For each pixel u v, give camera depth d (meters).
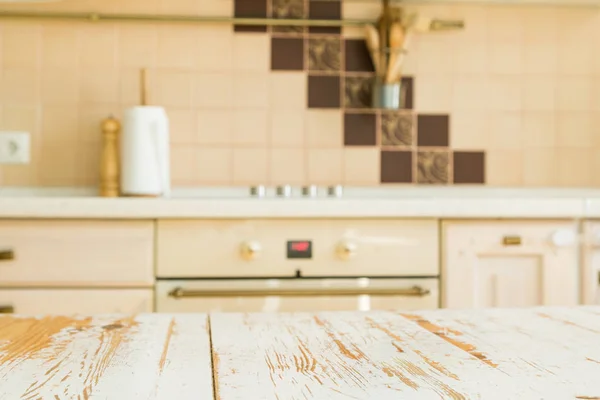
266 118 2.34
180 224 1.74
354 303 1.76
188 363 0.52
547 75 2.41
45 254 1.72
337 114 2.36
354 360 0.53
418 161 2.38
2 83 2.26
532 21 2.41
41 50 2.28
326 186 2.34
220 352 0.55
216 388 0.45
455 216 1.80
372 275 1.79
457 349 0.57
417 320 0.70
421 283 1.80
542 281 1.85
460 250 1.81
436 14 2.39
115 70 2.29
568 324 0.68
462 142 2.40
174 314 0.74
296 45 2.35
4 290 1.71
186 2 2.31
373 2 2.37
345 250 1.74
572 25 2.42
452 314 0.74
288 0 2.35
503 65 2.40
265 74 2.34
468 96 2.40
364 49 2.37
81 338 0.61
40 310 1.71
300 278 1.77
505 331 0.65
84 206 1.71
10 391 0.44
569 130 2.42
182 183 2.31
